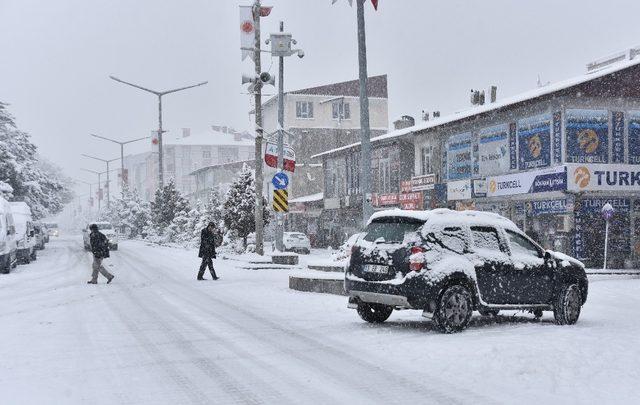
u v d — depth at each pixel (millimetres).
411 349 8586
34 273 24875
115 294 16469
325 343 9195
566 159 27297
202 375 7238
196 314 12484
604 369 7270
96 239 19578
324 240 53125
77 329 10578
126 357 8250
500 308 10617
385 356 8227
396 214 10508
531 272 10984
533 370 7211
